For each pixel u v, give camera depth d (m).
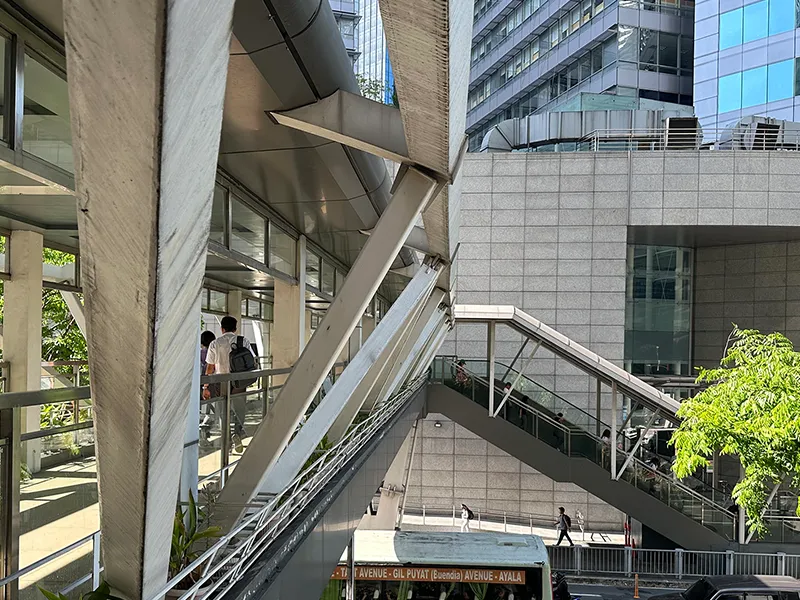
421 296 6.48
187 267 1.26
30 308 7.08
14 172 4.10
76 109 0.93
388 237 4.03
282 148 6.22
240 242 8.23
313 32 3.85
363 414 8.91
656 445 25.83
